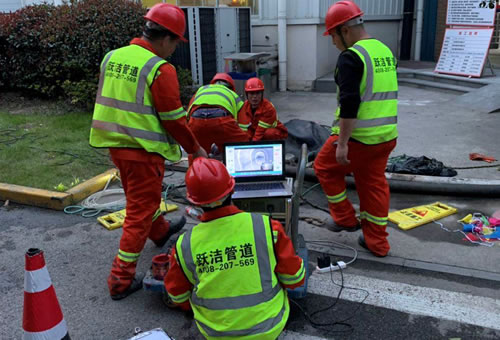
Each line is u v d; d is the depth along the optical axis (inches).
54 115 343.0
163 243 166.4
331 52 481.4
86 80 349.1
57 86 375.6
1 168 238.8
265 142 144.4
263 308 90.2
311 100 413.7
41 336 104.3
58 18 348.8
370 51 137.6
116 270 135.6
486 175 216.7
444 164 233.5
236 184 144.1
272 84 462.3
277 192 136.9
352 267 150.5
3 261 160.7
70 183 220.4
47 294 104.3
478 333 118.2
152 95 127.4
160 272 130.3
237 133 192.9
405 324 122.7
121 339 121.3
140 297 139.1
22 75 378.3
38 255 102.4
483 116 326.0
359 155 144.3
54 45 340.8
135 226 134.6
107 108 131.1
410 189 203.5
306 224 182.2
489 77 409.4
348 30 142.4
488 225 172.9
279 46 451.5
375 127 139.9
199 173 90.4
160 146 131.6
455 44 423.8
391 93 142.1
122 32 331.9
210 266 89.7
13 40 358.6
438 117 327.9
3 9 497.4
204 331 92.8
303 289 123.6
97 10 335.6
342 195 160.1
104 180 226.1
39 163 247.1
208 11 385.4
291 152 245.8
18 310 134.0
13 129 307.0
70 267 156.6
